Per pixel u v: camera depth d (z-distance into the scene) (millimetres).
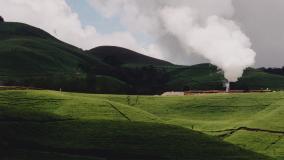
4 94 105750
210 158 76438
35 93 108938
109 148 76500
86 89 189375
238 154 79438
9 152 71438
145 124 89250
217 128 106438
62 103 104688
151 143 79875
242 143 95812
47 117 88000
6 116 84438
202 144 81938
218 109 125000
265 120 107812
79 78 196750
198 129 106688
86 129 83812
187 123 110938
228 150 80562
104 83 196250
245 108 124625
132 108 109562
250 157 78625
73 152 74375
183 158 75375
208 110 124625
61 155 72688
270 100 129000
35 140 76938
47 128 82500
